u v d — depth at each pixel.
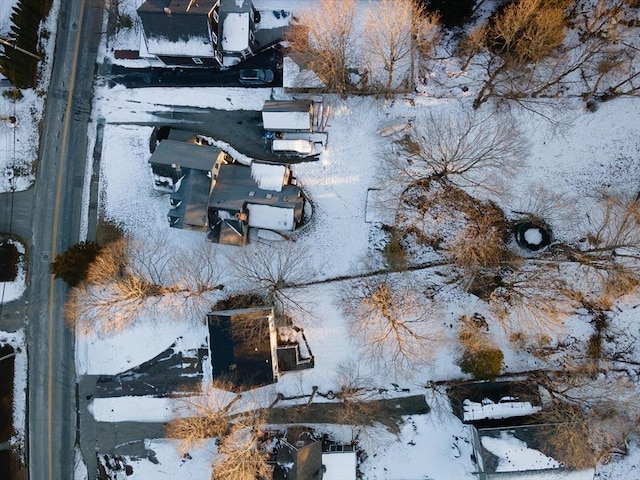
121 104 50.72
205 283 48.22
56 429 49.62
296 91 48.66
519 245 47.62
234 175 47.47
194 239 49.09
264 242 48.66
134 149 50.41
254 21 49.31
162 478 48.53
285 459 45.53
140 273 48.47
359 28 47.31
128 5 50.59
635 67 46.81
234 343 44.28
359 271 48.25
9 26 51.00
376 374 47.22
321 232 48.62
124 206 49.91
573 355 46.59
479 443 43.28
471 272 47.34
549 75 47.22
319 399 47.78
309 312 47.97
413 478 46.94
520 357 46.84
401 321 47.06
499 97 47.62
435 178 48.22
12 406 49.78
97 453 49.25
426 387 46.91
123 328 48.84
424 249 48.38
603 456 45.72
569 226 47.22
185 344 48.81
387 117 48.72
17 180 50.75
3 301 50.19
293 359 46.94
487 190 47.84
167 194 49.53
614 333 46.66
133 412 49.00
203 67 50.28
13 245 50.25
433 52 48.91
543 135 47.69
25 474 49.56
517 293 46.81
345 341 47.62
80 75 50.97
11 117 50.59
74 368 49.62
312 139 49.06
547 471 42.50
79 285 48.22
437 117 48.25
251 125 49.81
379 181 48.50
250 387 45.81
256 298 48.34
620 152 47.28
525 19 42.09
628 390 45.28
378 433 47.38
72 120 50.72
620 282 46.16
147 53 48.84
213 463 47.03
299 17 49.41
